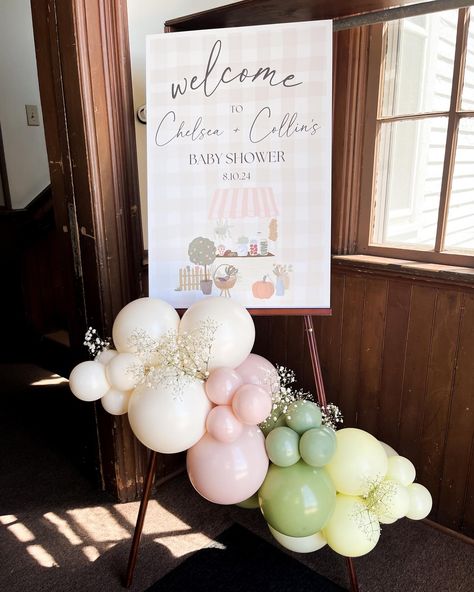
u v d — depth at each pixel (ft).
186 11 6.16
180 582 4.73
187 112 4.39
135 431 3.76
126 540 5.30
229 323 3.87
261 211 4.44
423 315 5.08
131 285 5.48
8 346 10.14
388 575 4.79
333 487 3.88
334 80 5.36
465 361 4.90
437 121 5.17
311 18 5.00
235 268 4.52
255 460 3.69
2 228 9.48
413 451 5.51
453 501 5.31
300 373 6.31
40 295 10.09
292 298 4.49
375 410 5.73
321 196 4.35
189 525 5.51
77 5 4.40
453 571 4.85
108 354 4.18
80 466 6.63
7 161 9.43
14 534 5.40
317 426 3.83
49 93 4.90
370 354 5.61
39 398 8.54
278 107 4.29
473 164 5.17
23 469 6.57
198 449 3.77
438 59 5.03
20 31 9.11
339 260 5.56
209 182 4.46
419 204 5.49
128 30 5.10
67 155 4.96
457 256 4.98
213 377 3.68
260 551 5.11
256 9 4.70
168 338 3.84
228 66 4.27
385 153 5.55
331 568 4.90
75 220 5.16
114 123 4.91
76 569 4.91
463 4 4.29
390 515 3.90
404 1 4.46
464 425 5.05
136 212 5.42
